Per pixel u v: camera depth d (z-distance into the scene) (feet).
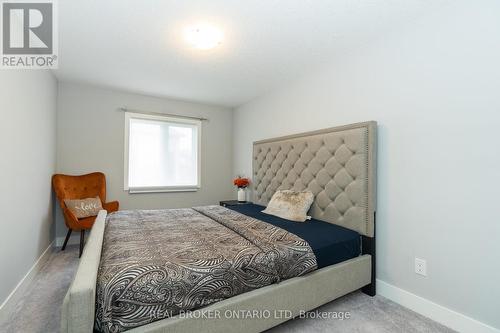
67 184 10.19
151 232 5.90
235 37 6.93
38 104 7.90
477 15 4.93
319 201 8.08
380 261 6.64
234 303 4.26
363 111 7.20
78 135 10.91
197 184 13.80
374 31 6.56
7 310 5.58
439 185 5.48
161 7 5.66
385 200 6.54
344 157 7.22
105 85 10.98
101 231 5.75
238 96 12.48
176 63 8.69
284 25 6.34
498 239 4.63
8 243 5.68
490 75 4.74
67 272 7.87
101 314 3.34
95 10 5.78
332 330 5.13
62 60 8.47
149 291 3.57
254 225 6.44
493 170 4.69
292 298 4.99
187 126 13.67
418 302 5.79
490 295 4.72
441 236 5.44
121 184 11.84
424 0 5.33
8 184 5.70
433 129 5.59
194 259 4.26
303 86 9.55
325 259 5.70
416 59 5.92
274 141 10.57
